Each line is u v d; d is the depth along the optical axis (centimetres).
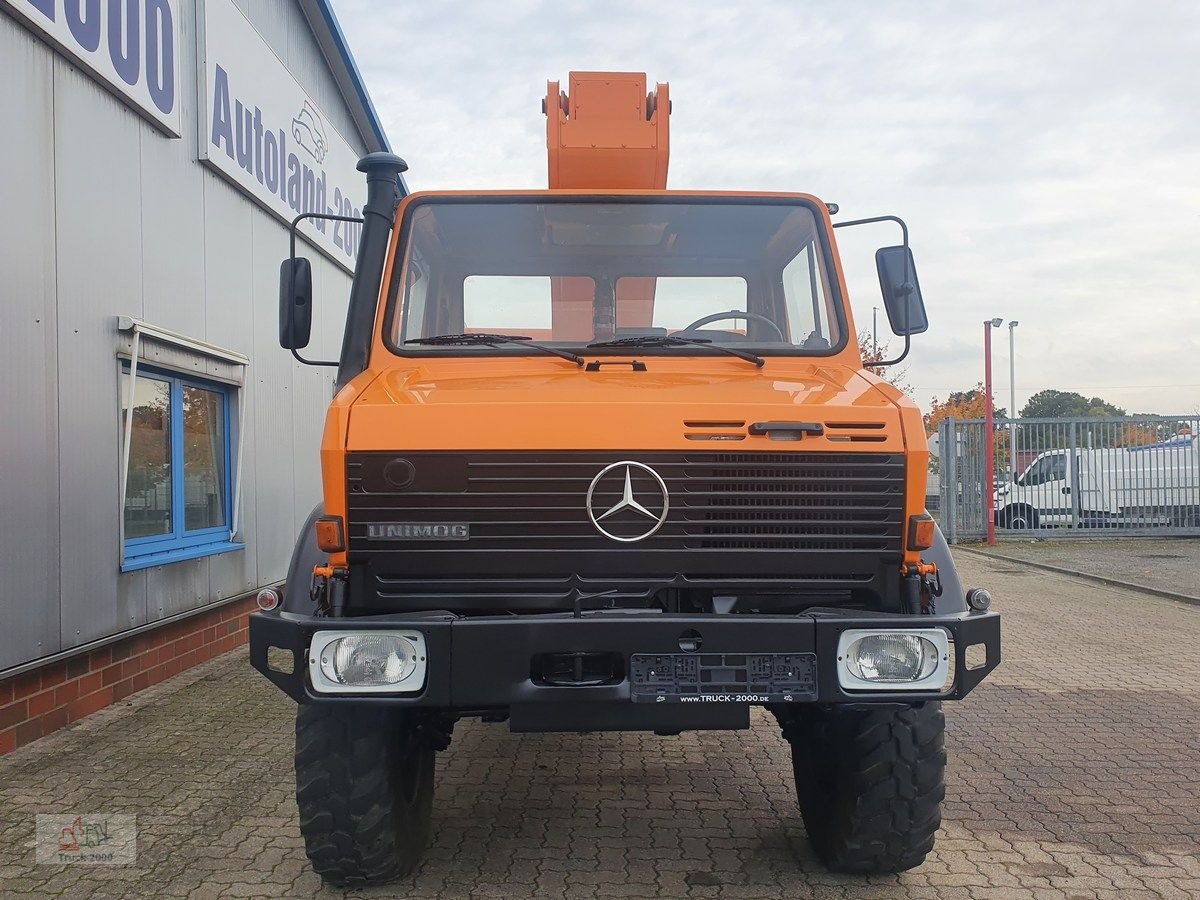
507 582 338
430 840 439
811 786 420
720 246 467
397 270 436
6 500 541
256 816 463
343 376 416
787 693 323
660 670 322
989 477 1912
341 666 320
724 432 341
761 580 342
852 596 354
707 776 535
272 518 952
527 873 402
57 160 591
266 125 924
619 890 385
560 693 320
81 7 605
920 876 401
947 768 550
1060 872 406
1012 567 1574
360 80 1194
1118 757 571
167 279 730
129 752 560
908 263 446
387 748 366
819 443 343
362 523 335
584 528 338
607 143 554
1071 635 970
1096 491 1995
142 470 715
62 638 594
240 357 845
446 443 336
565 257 463
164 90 716
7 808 473
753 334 458
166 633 740
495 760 566
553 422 339
